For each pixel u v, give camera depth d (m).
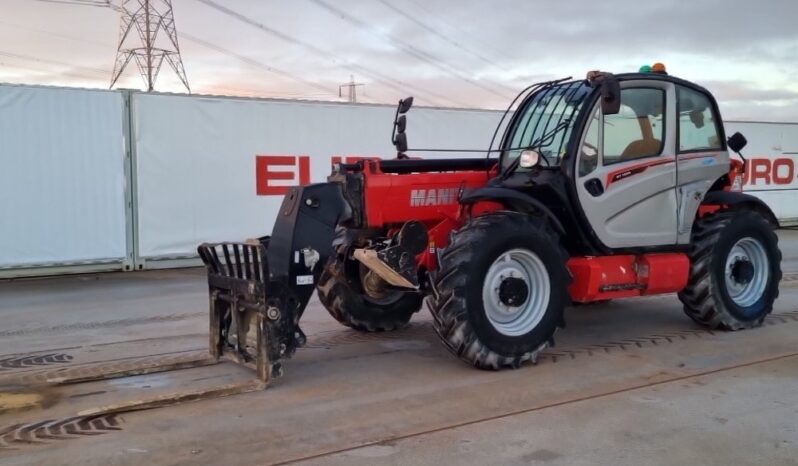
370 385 4.56
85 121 9.58
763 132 14.85
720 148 6.00
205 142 10.34
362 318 5.89
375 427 3.80
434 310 4.77
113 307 7.46
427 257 5.20
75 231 9.62
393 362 5.12
